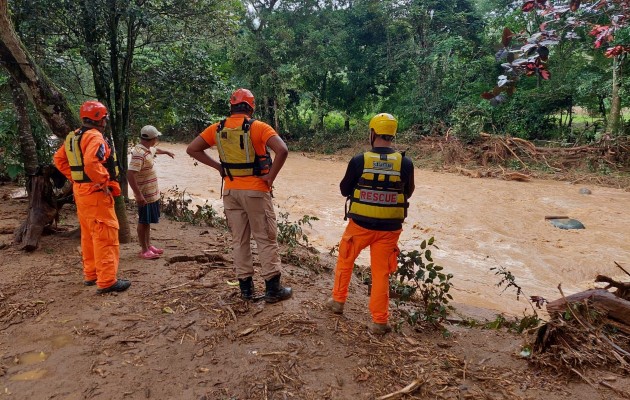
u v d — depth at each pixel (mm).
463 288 7012
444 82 25609
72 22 7371
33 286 4648
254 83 27016
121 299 4383
